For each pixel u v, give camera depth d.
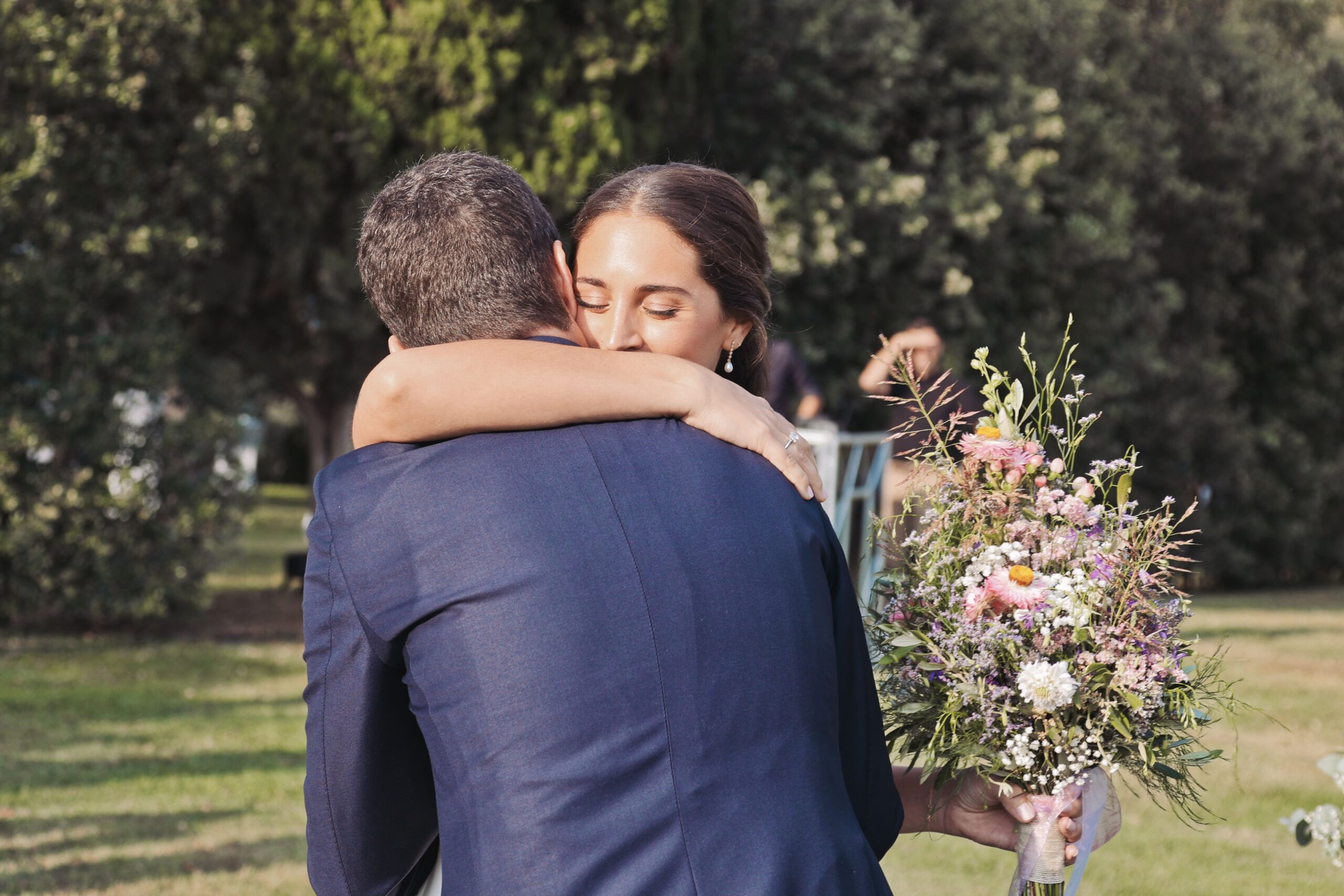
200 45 9.96
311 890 3.79
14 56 8.89
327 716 1.43
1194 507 1.75
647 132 11.05
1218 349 16.78
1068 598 1.67
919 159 12.49
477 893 1.23
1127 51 16.05
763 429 1.48
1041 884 1.69
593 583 1.29
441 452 1.40
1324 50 18.89
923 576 1.77
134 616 9.66
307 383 15.94
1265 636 9.56
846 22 12.13
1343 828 1.93
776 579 1.35
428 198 1.53
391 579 1.36
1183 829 4.45
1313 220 17.30
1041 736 1.67
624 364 1.48
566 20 10.55
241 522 10.27
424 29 9.88
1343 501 17.34
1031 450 1.79
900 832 1.74
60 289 9.13
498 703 1.27
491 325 1.51
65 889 3.78
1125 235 14.11
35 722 6.28
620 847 1.22
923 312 12.67
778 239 11.27
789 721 1.30
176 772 5.30
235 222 10.74
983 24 13.11
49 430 9.16
